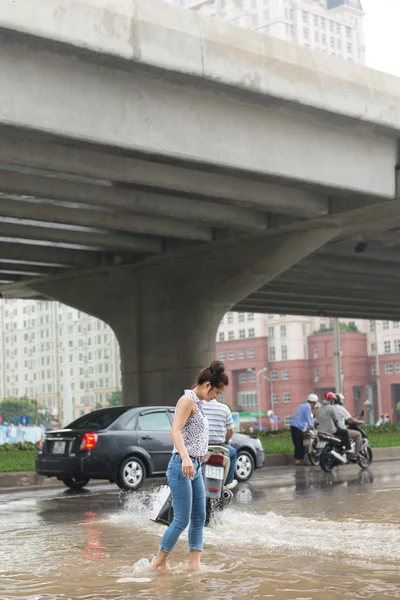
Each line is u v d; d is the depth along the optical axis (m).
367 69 26.66
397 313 68.50
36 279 44.69
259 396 186.75
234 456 14.76
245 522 13.79
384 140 28.70
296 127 25.98
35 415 198.12
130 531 13.21
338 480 23.36
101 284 42.88
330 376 182.50
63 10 19.47
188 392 9.22
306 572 9.19
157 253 38.12
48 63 20.20
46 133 20.30
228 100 24.08
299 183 26.50
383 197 28.78
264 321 187.50
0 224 31.31
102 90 21.27
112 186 26.19
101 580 8.94
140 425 21.56
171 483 9.22
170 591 8.23
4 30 18.83
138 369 41.19
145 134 22.22
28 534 13.11
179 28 21.59
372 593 8.02
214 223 31.39
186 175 26.02
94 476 20.72
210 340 38.91
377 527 13.10
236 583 8.59
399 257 43.06
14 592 8.38
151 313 40.81
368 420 181.75
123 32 20.47
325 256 41.47
